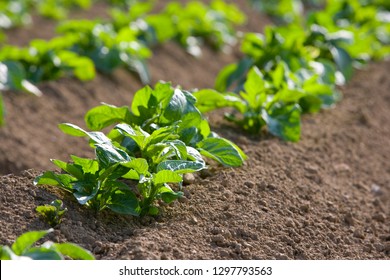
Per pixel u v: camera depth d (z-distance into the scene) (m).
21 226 4.48
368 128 7.84
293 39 8.27
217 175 5.61
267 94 6.83
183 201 5.14
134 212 4.70
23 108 7.74
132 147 5.18
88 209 4.84
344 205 5.91
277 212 5.30
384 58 10.97
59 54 8.59
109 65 9.04
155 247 4.43
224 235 4.79
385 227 5.77
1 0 12.43
